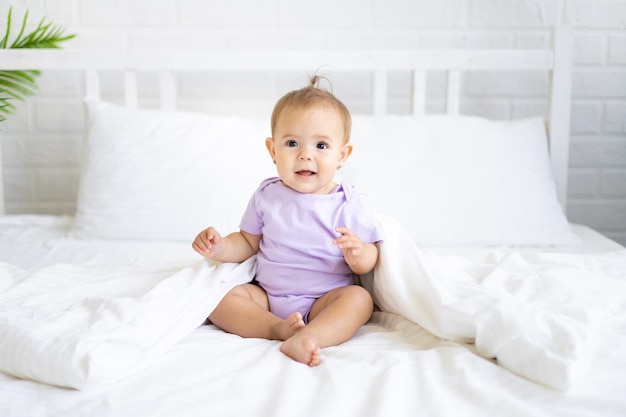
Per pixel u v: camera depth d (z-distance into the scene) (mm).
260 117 2107
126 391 814
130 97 1888
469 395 794
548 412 757
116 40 2033
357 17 2061
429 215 1638
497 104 2119
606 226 2189
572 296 1072
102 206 1662
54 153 2102
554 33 1885
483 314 941
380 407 749
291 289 1167
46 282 1183
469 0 2064
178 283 1119
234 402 780
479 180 1681
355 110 2109
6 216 1831
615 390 801
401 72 2102
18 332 896
